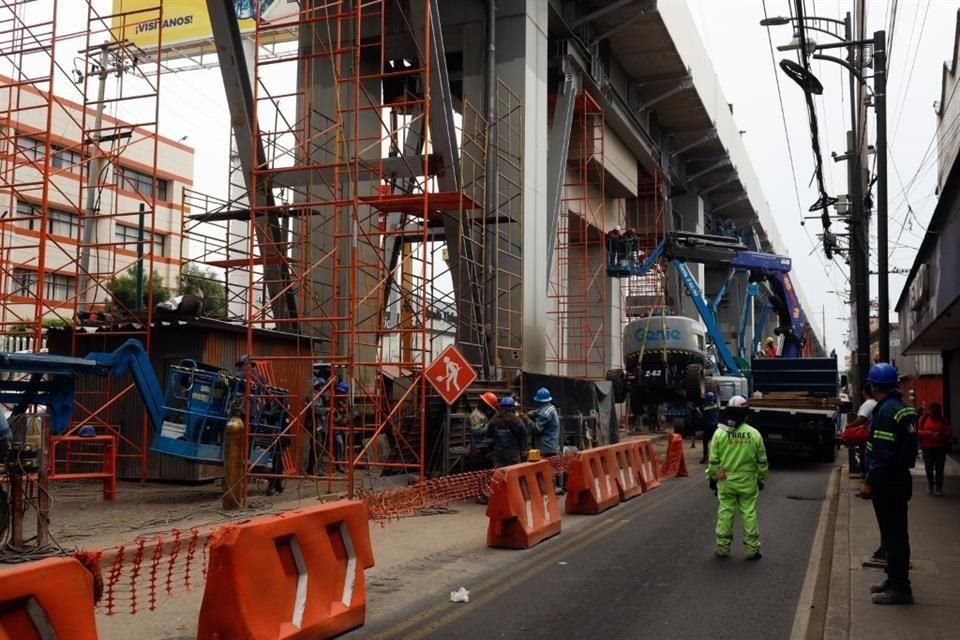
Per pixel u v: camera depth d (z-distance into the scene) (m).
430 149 20.03
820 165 18.86
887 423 7.29
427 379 13.80
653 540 10.95
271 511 12.41
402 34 22.20
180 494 14.22
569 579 8.66
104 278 19.03
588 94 29.89
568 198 32.59
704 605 7.59
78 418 16.14
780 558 9.74
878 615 6.92
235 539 5.69
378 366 14.96
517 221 20.33
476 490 13.78
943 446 14.89
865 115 19.12
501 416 13.72
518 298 21.27
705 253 29.42
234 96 18.25
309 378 18.27
